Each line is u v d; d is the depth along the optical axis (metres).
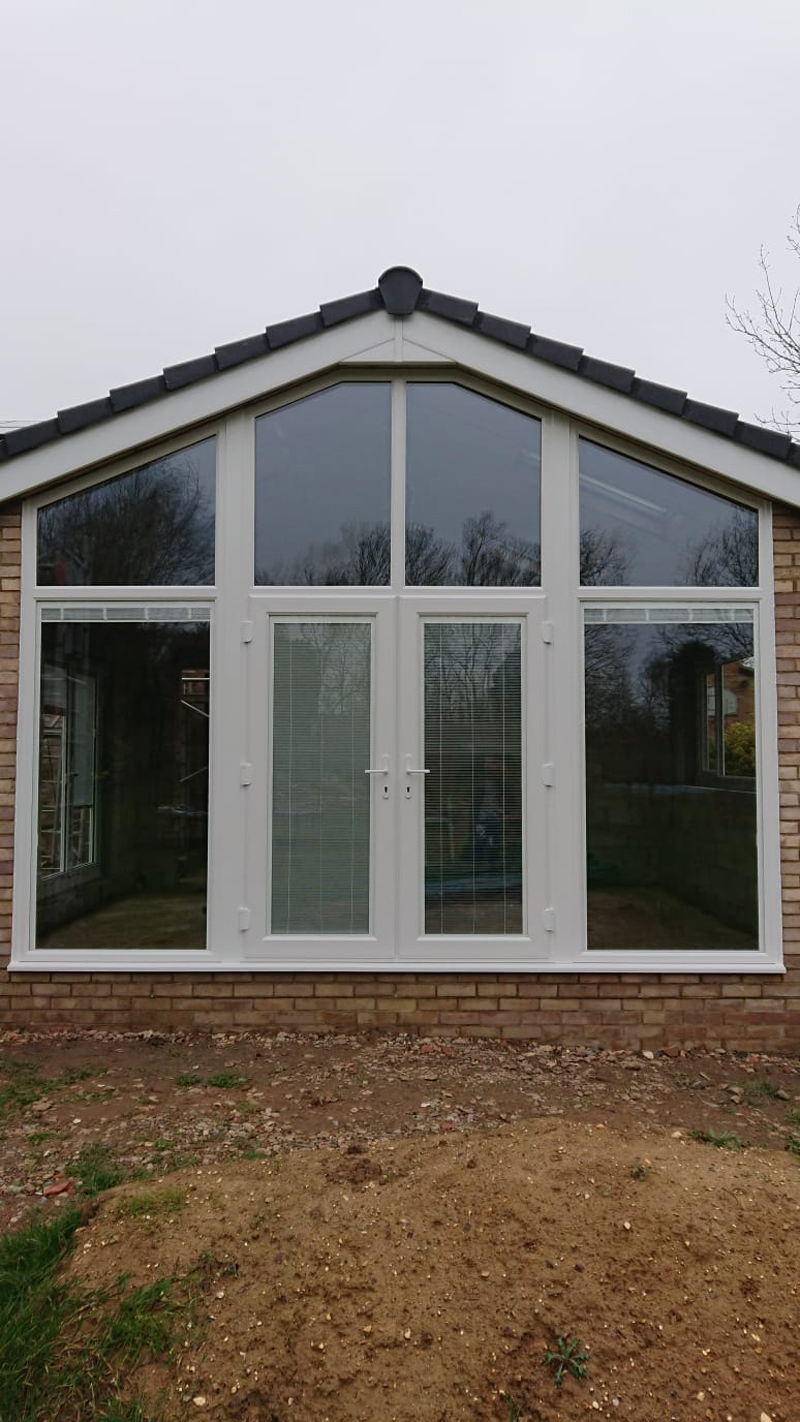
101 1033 4.66
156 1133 3.50
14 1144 3.41
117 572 4.84
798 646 4.74
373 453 4.86
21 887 4.73
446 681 4.77
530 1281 2.36
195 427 4.83
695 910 4.68
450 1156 3.07
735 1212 2.66
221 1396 2.07
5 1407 2.08
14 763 4.77
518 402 4.84
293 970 4.65
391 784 4.71
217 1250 2.52
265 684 4.76
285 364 4.75
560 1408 2.02
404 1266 2.43
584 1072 4.23
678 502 4.83
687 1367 2.12
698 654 4.78
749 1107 3.85
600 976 4.63
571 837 4.68
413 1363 2.13
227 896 4.70
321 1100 3.81
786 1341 2.18
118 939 4.72
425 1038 4.61
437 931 4.67
